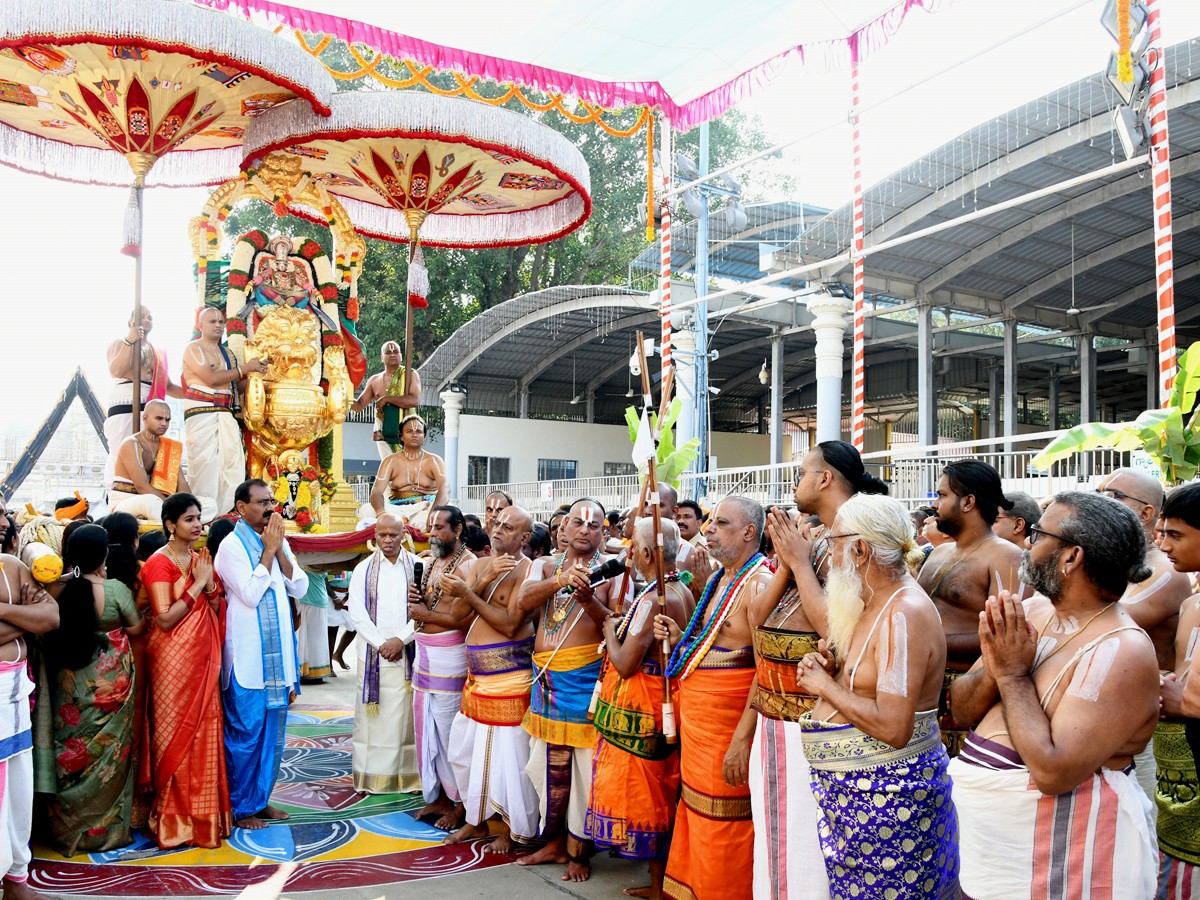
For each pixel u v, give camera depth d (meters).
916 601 3.02
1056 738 2.53
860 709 2.96
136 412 8.27
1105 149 12.56
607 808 4.51
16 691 4.37
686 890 4.11
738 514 4.11
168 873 4.91
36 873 4.87
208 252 9.63
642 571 4.69
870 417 31.77
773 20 7.74
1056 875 2.59
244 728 5.64
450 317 30.31
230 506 9.05
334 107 8.34
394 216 11.92
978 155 13.04
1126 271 17.64
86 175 10.23
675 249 19.45
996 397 25.38
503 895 4.64
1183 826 3.15
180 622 5.40
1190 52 10.81
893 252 15.84
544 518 20.84
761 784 3.63
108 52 7.84
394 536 6.48
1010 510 4.27
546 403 29.78
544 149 8.95
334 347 10.10
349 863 5.09
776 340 20.89
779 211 18.84
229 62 7.37
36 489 16.38
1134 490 3.72
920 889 2.95
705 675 4.05
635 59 8.41
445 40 7.98
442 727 5.79
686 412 17.86
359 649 6.55
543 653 5.05
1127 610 3.54
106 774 5.19
